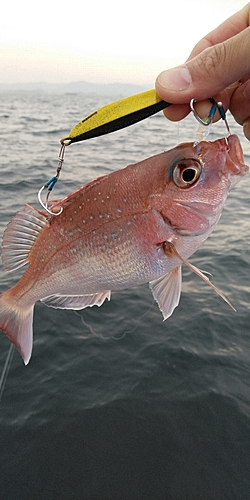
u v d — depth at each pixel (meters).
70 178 1.27
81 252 0.19
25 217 0.20
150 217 0.18
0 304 0.22
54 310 0.56
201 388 0.43
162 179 0.18
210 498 0.32
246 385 0.43
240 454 0.36
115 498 0.32
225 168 0.18
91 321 0.54
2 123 3.11
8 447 0.36
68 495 0.33
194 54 0.26
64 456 0.36
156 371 0.46
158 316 0.55
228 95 0.27
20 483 0.33
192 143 0.18
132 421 0.39
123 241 0.19
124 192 0.18
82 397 0.42
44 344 0.50
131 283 0.19
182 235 0.18
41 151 1.83
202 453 0.36
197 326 0.53
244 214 0.98
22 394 0.43
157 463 0.35
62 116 4.23
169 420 0.39
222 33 0.26
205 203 0.18
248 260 0.71
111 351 0.49
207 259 0.72
